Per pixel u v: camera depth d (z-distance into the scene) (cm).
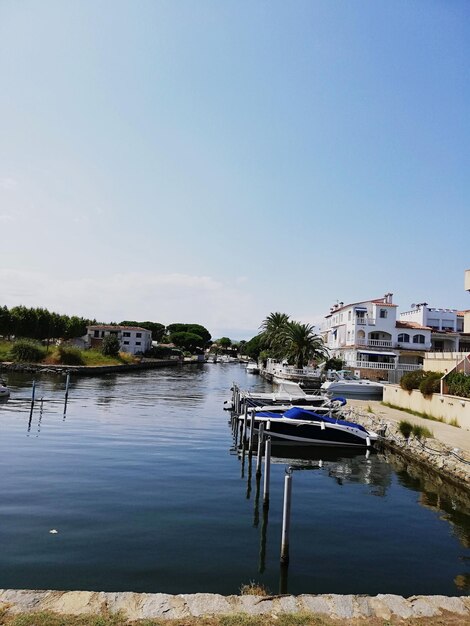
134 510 1145
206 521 1101
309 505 1284
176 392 4559
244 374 8931
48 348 7062
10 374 5469
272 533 1050
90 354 7850
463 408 2211
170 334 15775
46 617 529
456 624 561
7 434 2039
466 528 1147
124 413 2906
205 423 2673
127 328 10994
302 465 1820
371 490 1481
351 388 4153
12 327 8094
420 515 1239
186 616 552
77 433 2136
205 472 1568
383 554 959
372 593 789
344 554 950
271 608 582
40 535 955
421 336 6175
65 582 766
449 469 1611
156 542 956
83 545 918
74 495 1234
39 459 1612
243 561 891
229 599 599
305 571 859
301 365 5900
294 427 2180
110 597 587
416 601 615
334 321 7469
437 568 900
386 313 6181
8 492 1232
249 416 2311
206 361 14938
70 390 4153
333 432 2180
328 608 588
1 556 848
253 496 1339
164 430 2361
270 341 8138
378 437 2194
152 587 769
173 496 1279
